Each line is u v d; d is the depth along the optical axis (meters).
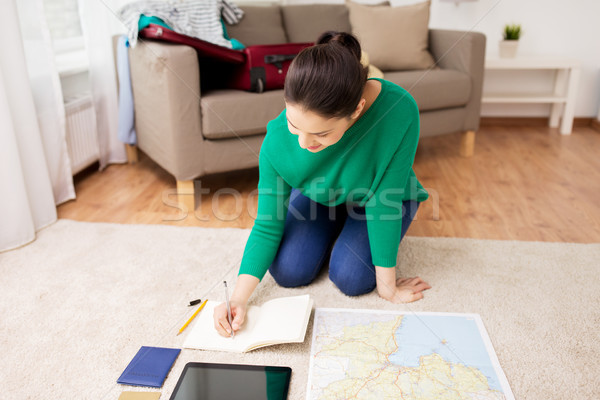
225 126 1.94
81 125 2.33
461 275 1.47
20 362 1.13
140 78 2.12
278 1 3.21
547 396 1.01
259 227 1.28
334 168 1.19
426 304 1.32
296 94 0.88
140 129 2.32
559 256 1.58
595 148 2.85
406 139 1.16
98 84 2.42
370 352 1.11
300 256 1.37
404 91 1.16
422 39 2.73
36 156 1.78
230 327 1.17
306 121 0.91
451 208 2.01
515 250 1.62
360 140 1.14
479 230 1.80
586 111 3.36
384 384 1.02
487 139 3.09
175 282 1.45
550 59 3.00
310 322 1.25
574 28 3.21
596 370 1.08
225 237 1.74
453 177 2.39
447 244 1.67
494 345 1.16
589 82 3.29
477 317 1.23
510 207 2.02
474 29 3.29
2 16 1.60
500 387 1.01
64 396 1.03
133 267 1.54
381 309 1.30
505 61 3.00
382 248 1.26
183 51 1.82
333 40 1.00
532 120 3.42
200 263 1.56
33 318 1.29
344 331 1.18
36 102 1.91
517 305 1.32
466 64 2.55
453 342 1.14
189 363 1.09
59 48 2.42
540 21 3.23
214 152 1.98
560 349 1.15
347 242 1.37
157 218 1.93
